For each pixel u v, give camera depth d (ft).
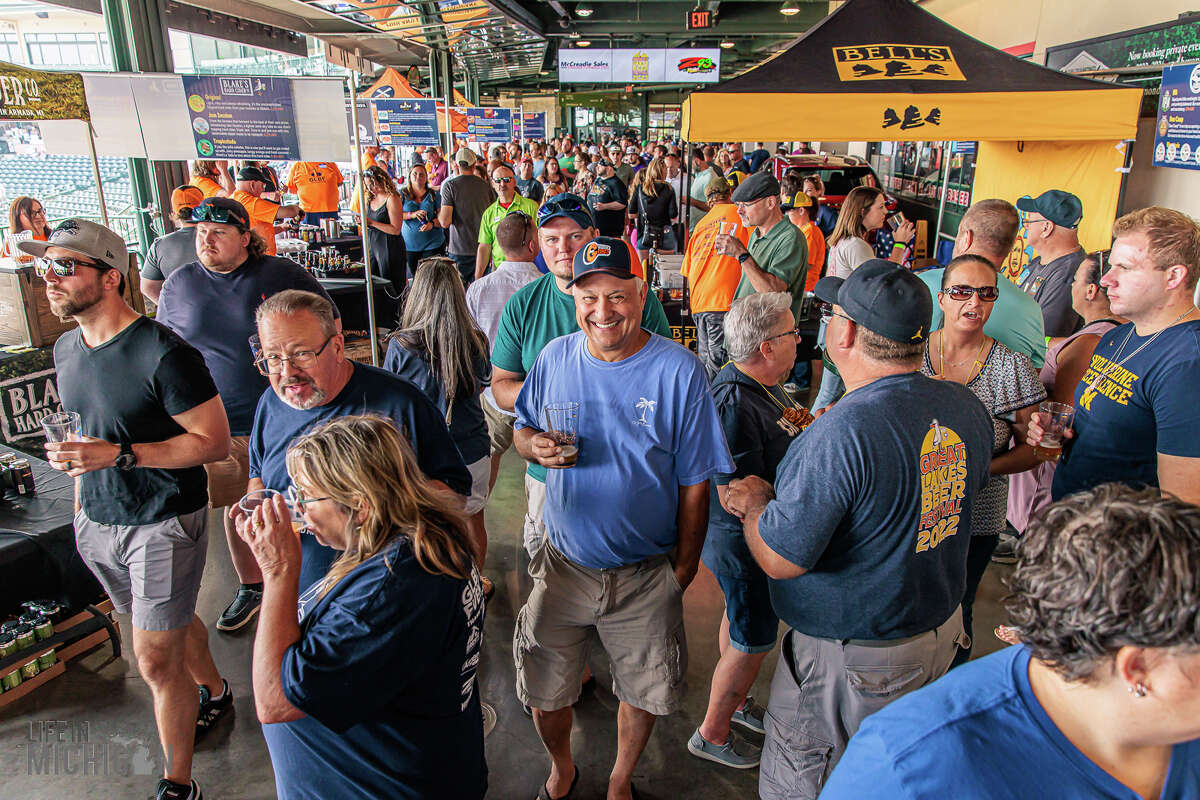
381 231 24.16
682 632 7.31
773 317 7.29
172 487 7.75
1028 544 2.88
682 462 6.87
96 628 10.55
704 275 16.30
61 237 7.20
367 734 4.72
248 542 4.63
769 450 7.48
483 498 10.63
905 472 5.18
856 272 5.63
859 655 5.60
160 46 21.70
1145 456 7.43
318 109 12.75
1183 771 2.87
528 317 9.23
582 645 7.48
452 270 9.88
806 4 54.80
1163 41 18.38
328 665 4.34
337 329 6.98
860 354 5.58
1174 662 2.46
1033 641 2.75
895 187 37.47
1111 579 2.45
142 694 9.86
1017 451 7.79
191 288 10.81
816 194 27.35
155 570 7.76
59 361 7.89
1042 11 25.80
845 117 11.94
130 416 7.67
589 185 43.27
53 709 9.55
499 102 132.77
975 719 2.96
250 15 35.09
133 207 22.34
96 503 7.82
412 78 59.16
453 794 5.14
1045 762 2.85
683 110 12.70
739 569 7.68
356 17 32.12
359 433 4.75
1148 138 19.21
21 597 10.05
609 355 6.82
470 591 5.05
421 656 4.62
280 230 26.63
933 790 2.89
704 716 9.47
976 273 7.42
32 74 11.76
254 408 11.14
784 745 6.10
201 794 8.18
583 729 9.22
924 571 5.45
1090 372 7.91
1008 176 17.15
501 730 9.24
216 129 12.90
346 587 4.61
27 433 14.60
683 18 55.52
